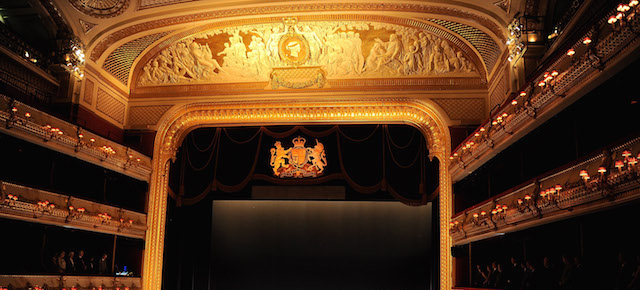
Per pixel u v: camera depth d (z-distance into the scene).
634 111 13.02
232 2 20.34
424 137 23.52
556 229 14.29
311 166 24.69
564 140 15.51
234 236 27.34
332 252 26.59
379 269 26.08
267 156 25.09
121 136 23.52
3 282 15.24
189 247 26.02
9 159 18.56
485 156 17.61
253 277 26.88
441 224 21.84
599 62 10.56
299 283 26.52
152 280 22.70
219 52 23.14
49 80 20.34
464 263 21.20
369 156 24.20
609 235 12.86
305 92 22.80
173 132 23.94
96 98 21.81
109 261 21.33
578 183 11.29
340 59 22.62
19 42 18.91
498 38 19.38
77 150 18.36
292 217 27.22
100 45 21.53
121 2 20.00
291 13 21.20
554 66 12.90
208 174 25.00
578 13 14.34
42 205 16.41
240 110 23.64
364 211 26.78
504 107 16.22
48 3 19.30
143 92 24.02
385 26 21.78
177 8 20.55
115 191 23.17
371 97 22.42
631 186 9.69
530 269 14.78
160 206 23.34
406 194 23.72
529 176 16.92
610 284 12.38
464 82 22.14
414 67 22.39
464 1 18.66
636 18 9.14
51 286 17.08
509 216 14.90
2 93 15.30
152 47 23.03
